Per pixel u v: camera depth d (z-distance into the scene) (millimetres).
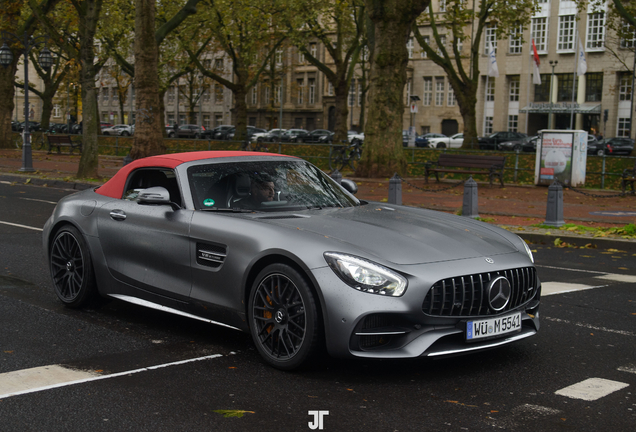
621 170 22422
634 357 4684
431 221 4828
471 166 19969
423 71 65188
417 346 3914
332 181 5680
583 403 3754
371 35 21609
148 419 3439
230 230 4520
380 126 20922
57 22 32969
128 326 5305
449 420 3471
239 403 3672
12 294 6309
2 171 22031
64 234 5797
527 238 10867
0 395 3768
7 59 23438
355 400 3740
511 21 33969
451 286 4008
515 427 3395
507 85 61688
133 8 34500
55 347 4715
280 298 4195
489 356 4645
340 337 3881
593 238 10273
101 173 21688
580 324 5598
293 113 73812
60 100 68812
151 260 5059
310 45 71250
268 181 5160
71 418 3447
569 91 58500
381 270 3898
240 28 38625
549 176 19344
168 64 42438
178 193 5168
